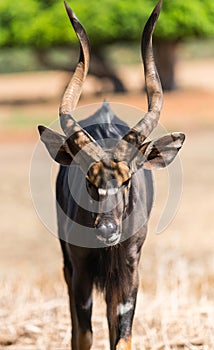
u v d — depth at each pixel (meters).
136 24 82.75
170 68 94.81
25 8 84.06
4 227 38.88
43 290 26.03
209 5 85.88
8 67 148.00
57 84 116.88
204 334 21.58
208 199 42.72
